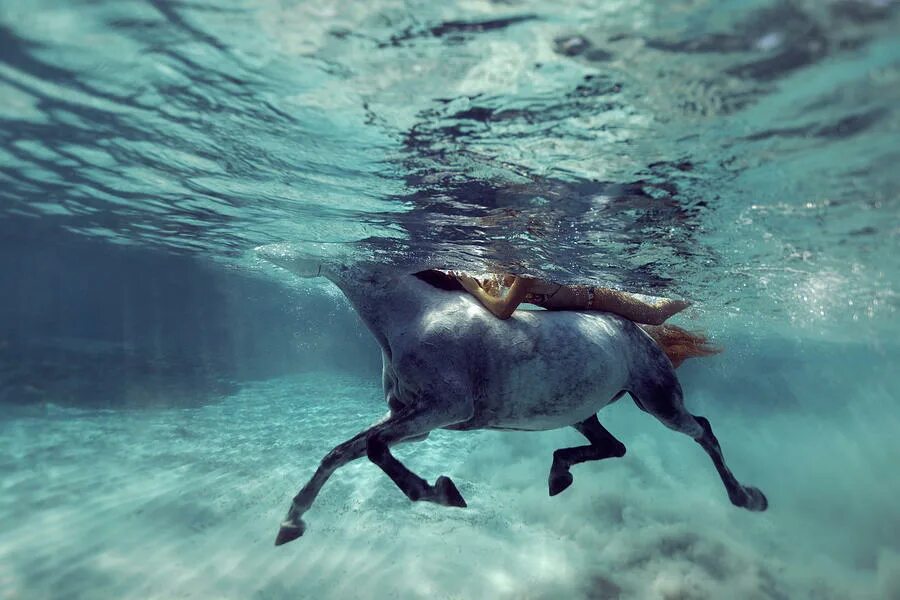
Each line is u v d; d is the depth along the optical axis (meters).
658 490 9.57
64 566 5.55
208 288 43.25
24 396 16.72
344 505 7.74
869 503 9.70
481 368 4.77
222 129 4.71
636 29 2.79
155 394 19.77
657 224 5.77
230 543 6.25
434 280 5.36
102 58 3.75
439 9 2.78
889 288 9.49
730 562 6.36
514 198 5.33
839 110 3.40
